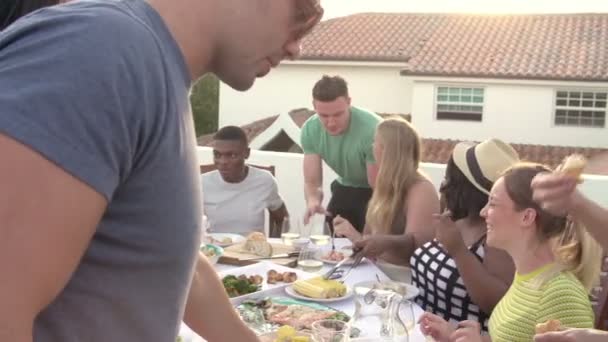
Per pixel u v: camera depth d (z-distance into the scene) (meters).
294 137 17.08
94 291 0.79
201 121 30.47
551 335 1.46
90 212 0.70
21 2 1.22
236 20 0.87
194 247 0.87
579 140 18.62
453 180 2.79
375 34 20.83
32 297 0.67
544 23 20.75
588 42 19.56
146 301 0.84
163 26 0.81
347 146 4.34
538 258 2.12
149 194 0.79
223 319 1.33
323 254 3.30
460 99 19.11
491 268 2.56
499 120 18.98
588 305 2.07
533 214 2.10
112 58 0.72
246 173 4.34
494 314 2.27
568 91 18.47
